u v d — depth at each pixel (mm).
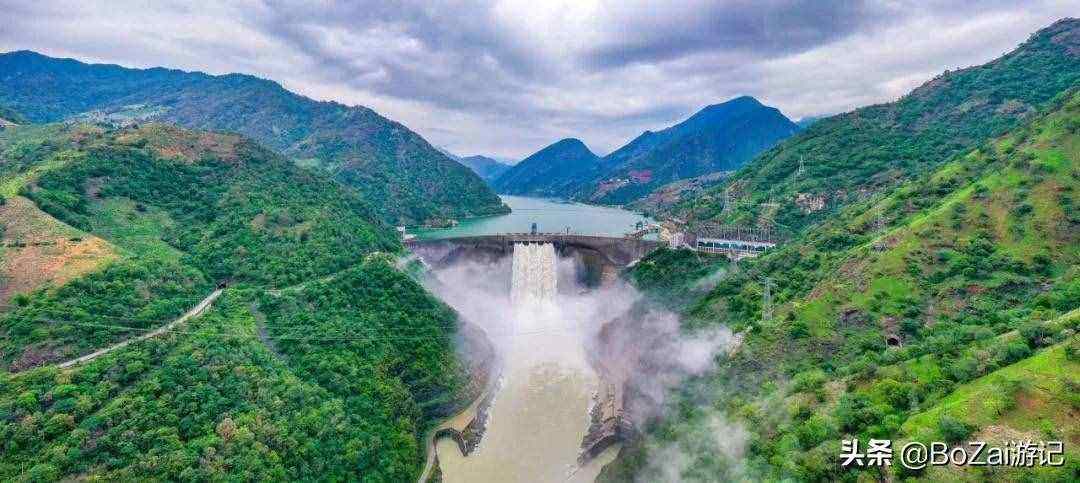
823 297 102438
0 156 152500
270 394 88625
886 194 149250
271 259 128625
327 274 133125
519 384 139875
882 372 74500
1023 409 57219
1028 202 99688
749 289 124750
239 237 132375
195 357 88375
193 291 111250
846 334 92750
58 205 115000
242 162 168125
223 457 76250
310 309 115562
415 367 116188
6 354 80688
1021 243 94562
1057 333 65750
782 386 86875
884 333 89750
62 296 92188
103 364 82000
